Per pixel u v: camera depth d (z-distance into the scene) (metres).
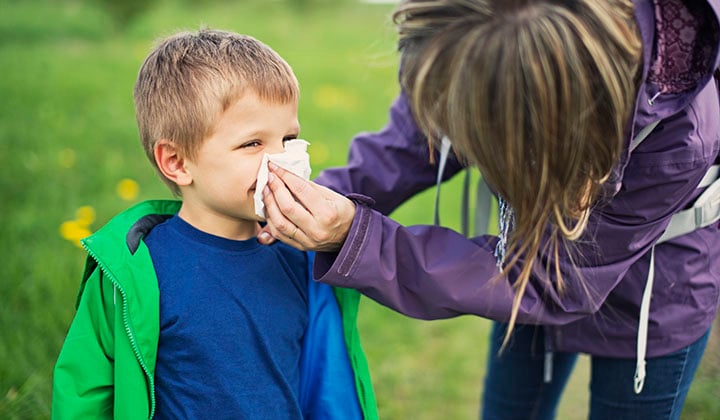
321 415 1.53
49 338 2.29
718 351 2.72
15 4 9.70
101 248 1.34
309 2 12.67
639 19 1.18
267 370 1.42
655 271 1.55
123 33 9.78
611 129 1.15
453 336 2.93
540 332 1.89
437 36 1.17
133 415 1.34
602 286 1.44
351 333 1.54
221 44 1.43
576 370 2.78
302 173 1.37
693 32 1.22
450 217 3.77
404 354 2.74
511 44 1.09
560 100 1.10
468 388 2.60
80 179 3.67
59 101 5.17
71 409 1.33
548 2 1.13
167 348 1.38
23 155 3.87
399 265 1.42
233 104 1.36
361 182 1.78
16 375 2.09
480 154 1.17
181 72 1.38
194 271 1.39
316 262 1.40
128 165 3.96
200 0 11.97
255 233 1.52
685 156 1.33
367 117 5.52
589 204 1.24
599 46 1.10
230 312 1.39
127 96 5.54
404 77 1.30
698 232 1.54
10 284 2.53
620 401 1.68
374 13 13.19
